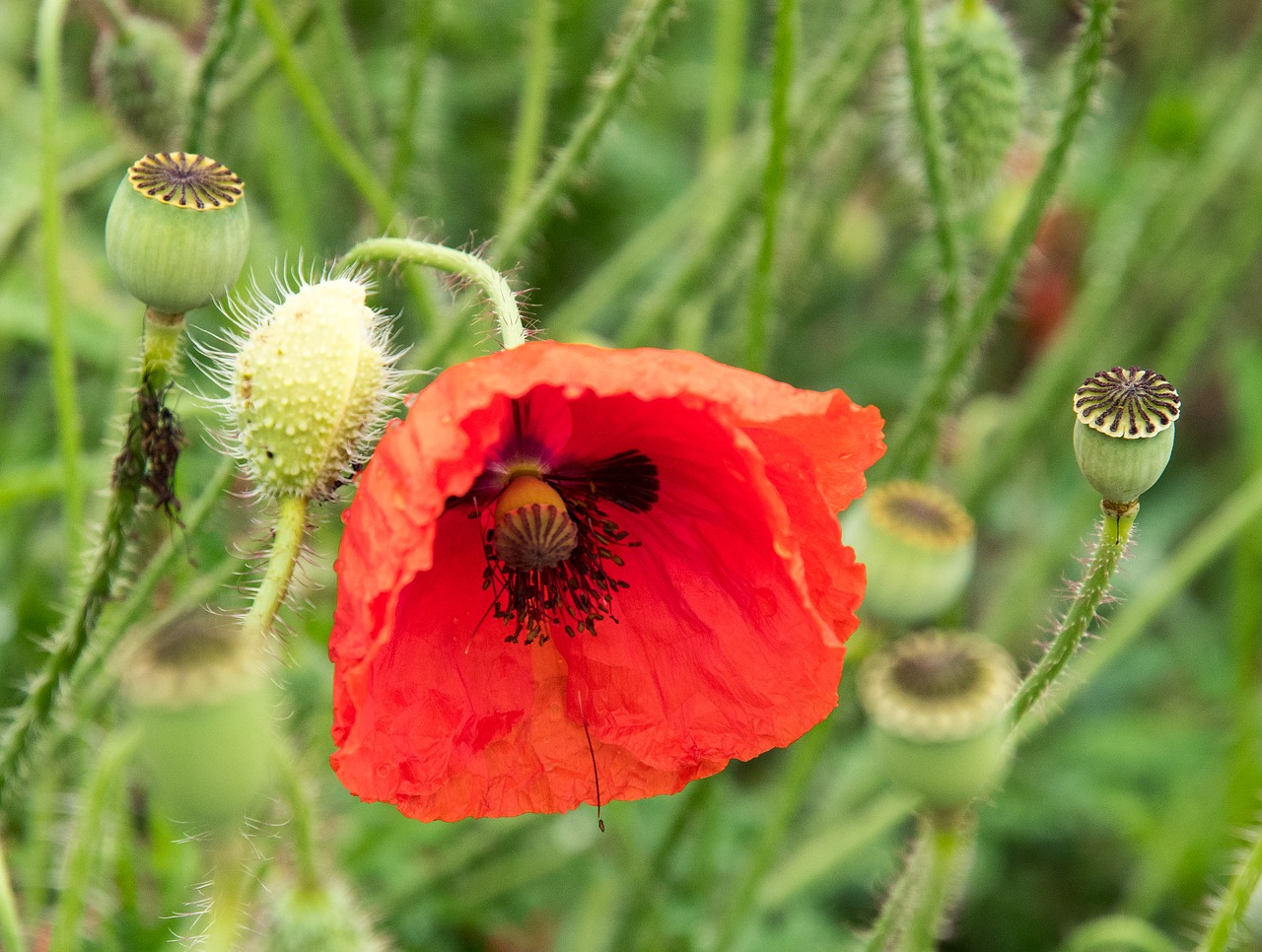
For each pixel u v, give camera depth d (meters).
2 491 0.36
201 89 0.34
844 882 0.44
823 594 0.27
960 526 0.34
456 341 0.34
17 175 0.46
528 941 0.44
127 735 0.29
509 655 0.28
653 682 0.28
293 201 0.43
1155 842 0.43
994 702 0.27
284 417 0.26
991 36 0.37
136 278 0.27
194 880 0.35
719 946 0.36
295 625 0.30
